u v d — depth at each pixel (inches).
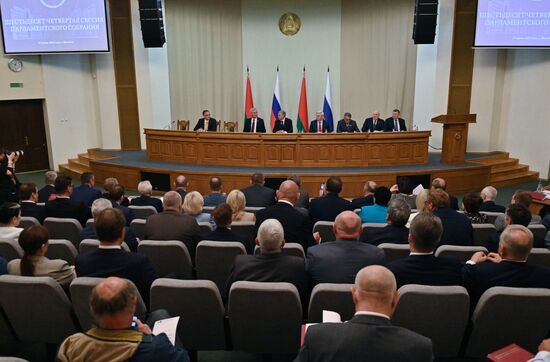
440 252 132.0
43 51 410.9
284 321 104.4
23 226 172.1
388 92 459.2
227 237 141.5
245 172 333.4
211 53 473.7
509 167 402.0
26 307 109.5
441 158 374.3
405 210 141.6
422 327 99.3
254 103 493.4
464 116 360.2
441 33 412.8
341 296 99.1
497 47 378.0
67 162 454.9
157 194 354.9
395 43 447.8
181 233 150.9
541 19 366.9
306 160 346.9
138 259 110.0
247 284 102.3
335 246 114.0
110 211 110.3
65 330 112.5
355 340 63.2
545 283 103.7
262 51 483.8
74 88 452.1
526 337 100.0
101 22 409.4
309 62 482.6
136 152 445.4
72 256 141.3
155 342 68.2
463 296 95.8
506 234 105.7
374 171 335.3
